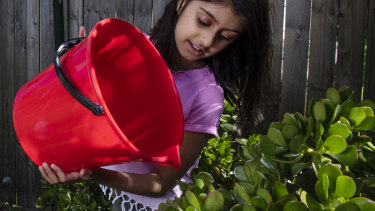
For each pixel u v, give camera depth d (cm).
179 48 101
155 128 91
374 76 174
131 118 94
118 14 221
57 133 79
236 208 53
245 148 75
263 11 101
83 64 77
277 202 51
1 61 261
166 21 113
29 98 84
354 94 72
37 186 257
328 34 180
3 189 271
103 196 183
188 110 107
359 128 67
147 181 100
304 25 184
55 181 84
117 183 96
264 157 65
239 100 122
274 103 192
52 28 237
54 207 194
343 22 177
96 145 77
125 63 97
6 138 267
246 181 66
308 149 63
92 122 75
